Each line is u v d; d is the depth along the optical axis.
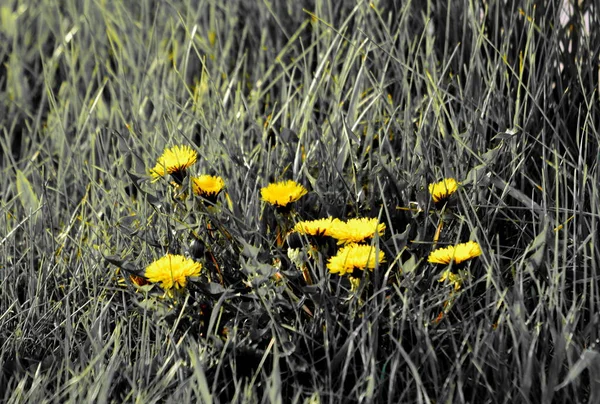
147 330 1.76
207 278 1.80
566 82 1.93
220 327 1.77
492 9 1.98
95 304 1.82
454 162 1.88
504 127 1.89
